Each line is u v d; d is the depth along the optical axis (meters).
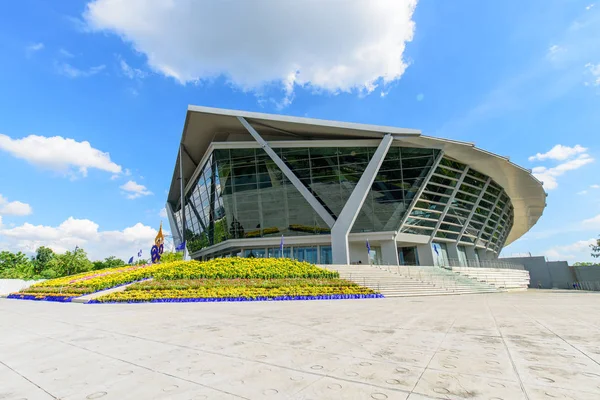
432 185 36.38
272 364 4.84
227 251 39.94
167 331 8.05
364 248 36.50
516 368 4.50
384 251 35.53
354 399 3.42
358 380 4.06
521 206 50.53
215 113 33.59
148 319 10.57
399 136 32.56
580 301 17.11
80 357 5.47
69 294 22.36
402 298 19.41
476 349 5.69
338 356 5.29
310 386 3.85
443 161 35.81
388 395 3.53
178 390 3.77
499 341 6.37
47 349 6.16
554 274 49.56
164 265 27.83
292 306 14.63
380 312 11.80
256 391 3.70
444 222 38.44
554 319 9.59
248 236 37.28
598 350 5.54
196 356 5.40
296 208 36.66
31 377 4.37
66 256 57.53
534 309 12.68
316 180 36.66
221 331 7.92
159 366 4.82
